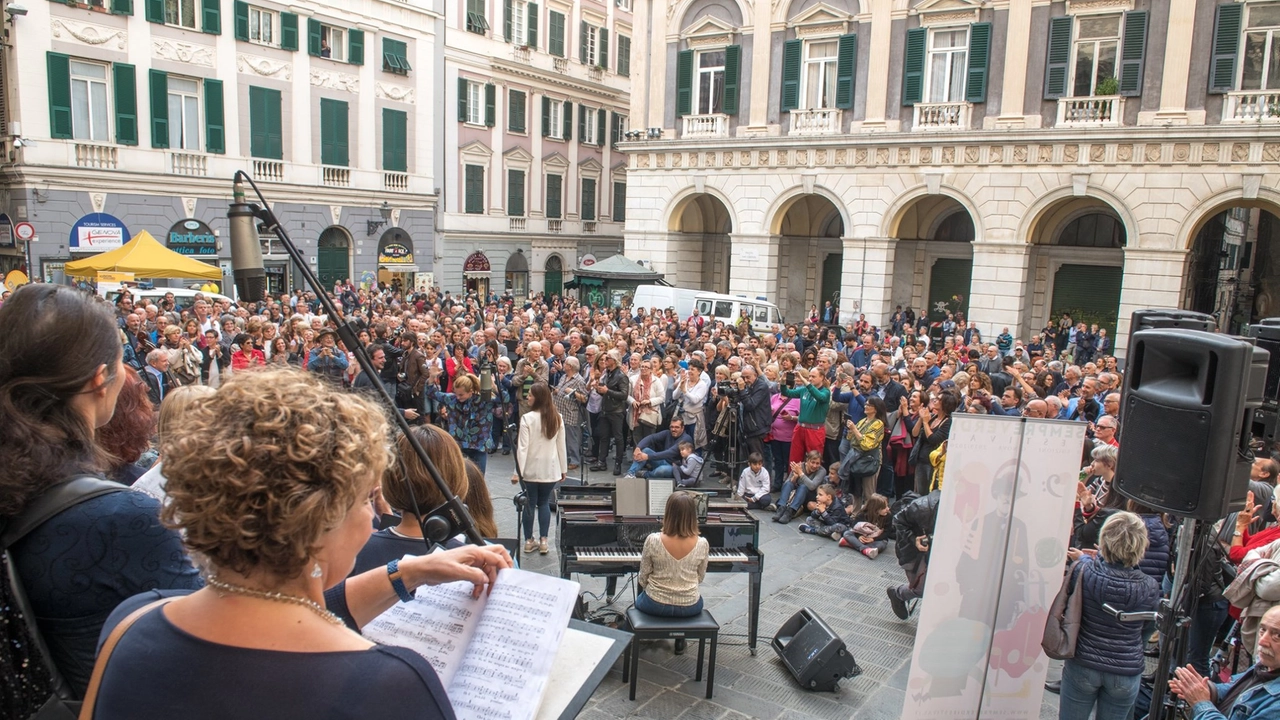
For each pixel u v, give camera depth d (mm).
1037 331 30469
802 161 29438
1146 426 4695
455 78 36062
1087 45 25156
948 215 32125
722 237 36562
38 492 1878
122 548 1872
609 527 7270
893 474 11656
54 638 1869
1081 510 7992
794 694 6773
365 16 32281
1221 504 4430
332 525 1505
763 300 26828
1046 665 5191
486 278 38562
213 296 21344
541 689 1981
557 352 15078
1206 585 6551
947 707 5031
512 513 11195
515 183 39406
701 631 6508
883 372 12516
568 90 41531
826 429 11992
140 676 1409
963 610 4941
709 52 31297
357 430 1600
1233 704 4449
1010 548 4957
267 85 29578
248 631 1438
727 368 13211
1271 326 6469
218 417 1510
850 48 28328
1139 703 6129
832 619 8266
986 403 10367
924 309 32844
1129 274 24938
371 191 33062
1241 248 36625
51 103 24516
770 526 11102
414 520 3834
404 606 2178
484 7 36938
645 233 32750
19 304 2031
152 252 18875
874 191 28297
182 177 27359
